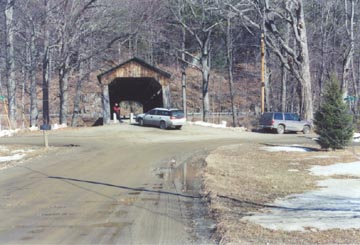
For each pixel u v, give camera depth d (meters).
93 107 65.62
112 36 61.41
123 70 45.72
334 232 8.41
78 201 11.89
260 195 12.18
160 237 8.48
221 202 11.38
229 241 8.03
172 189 13.66
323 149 23.86
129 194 12.87
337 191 12.49
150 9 58.28
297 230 8.62
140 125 42.50
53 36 48.81
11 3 43.00
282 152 23.25
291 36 54.06
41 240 8.34
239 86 79.25
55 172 17.28
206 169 17.31
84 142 30.03
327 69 58.69
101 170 17.70
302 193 12.33
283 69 54.00
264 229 8.74
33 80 48.97
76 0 47.28
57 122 59.16
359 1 55.28
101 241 8.22
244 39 76.94
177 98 74.06
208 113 60.31
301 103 42.38
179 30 68.12
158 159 21.20
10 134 36.66
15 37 57.00
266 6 41.47
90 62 65.06
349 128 23.42
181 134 36.75
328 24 64.62
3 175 16.89
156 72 45.94
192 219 9.91
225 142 30.27
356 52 57.03
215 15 57.31
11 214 10.49
